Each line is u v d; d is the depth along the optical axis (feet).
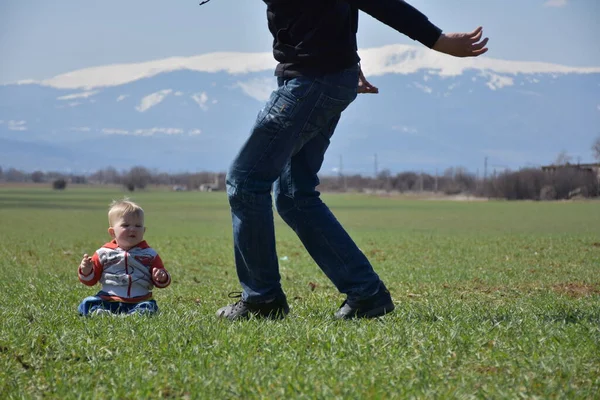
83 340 28.91
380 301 34.06
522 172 462.19
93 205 334.24
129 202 38.91
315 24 30.99
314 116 31.63
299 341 28.40
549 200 436.76
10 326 32.37
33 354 26.89
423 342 27.81
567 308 38.81
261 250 33.37
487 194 484.74
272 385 22.79
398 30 29.73
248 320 33.04
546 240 115.96
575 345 27.14
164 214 259.80
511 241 114.42
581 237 123.95
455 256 88.84
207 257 91.45
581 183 437.58
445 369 24.41
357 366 24.81
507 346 27.25
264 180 32.48
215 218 230.48
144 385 23.00
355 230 159.33
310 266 78.79
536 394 21.57
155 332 30.30
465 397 21.30
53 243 111.96
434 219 214.90
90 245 108.27
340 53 31.40
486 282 60.23
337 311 35.01
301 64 31.32
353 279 33.96
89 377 23.98
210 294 50.80
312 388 22.38
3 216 223.71
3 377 24.18
